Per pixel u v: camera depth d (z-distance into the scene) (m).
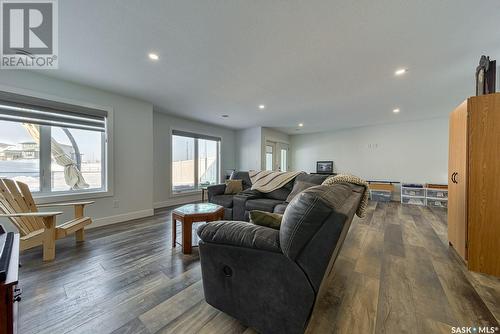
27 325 1.23
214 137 5.87
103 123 3.25
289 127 6.12
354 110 4.25
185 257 2.13
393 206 4.66
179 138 5.13
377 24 1.67
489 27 1.69
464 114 1.90
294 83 2.87
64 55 2.17
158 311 1.35
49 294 1.51
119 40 1.91
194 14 1.57
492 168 1.72
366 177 5.91
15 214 1.87
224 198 3.38
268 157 6.46
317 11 1.54
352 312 1.33
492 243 1.74
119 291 1.56
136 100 3.62
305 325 1.05
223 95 3.38
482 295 1.50
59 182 2.92
